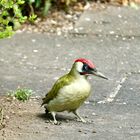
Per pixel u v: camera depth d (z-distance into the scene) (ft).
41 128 36.40
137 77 47.11
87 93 36.14
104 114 39.24
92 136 35.12
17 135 35.17
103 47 54.29
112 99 42.29
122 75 47.52
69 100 36.06
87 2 64.44
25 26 59.67
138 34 57.06
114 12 62.54
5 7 36.47
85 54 52.65
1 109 38.24
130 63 50.44
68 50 53.72
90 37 56.75
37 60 51.37
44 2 61.62
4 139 34.47
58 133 35.58
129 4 65.05
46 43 55.57
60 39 56.59
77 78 35.99
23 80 46.42
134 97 42.65
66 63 50.57
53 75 47.67
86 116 38.70
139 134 35.53
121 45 54.65
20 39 56.75
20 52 53.36
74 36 57.21
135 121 37.88
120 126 36.91
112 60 51.16
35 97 42.65
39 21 60.44
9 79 46.70
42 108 40.27
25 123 37.27
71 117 38.65
